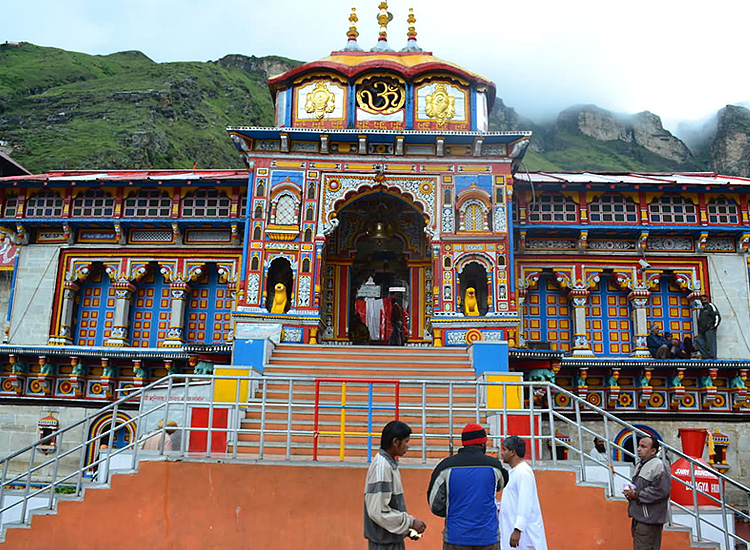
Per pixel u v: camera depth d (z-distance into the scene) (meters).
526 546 5.77
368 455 8.37
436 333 14.53
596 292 16.83
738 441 15.58
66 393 15.96
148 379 16.09
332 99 15.77
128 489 8.27
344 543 8.02
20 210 16.69
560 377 16.20
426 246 17.52
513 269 15.37
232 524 8.12
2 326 16.97
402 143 15.05
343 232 17.67
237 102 73.50
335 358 13.41
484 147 15.44
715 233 16.41
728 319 16.16
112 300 16.83
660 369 15.76
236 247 16.61
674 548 8.16
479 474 5.53
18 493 10.52
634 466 9.07
